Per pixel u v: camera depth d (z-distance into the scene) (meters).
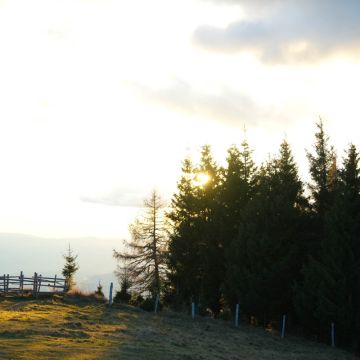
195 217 56.88
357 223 35.53
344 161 38.59
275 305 39.12
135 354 19.95
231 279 41.59
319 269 35.22
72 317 29.53
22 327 24.08
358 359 31.02
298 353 29.33
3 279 39.09
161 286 53.53
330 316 34.34
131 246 54.59
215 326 34.44
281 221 40.38
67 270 69.88
